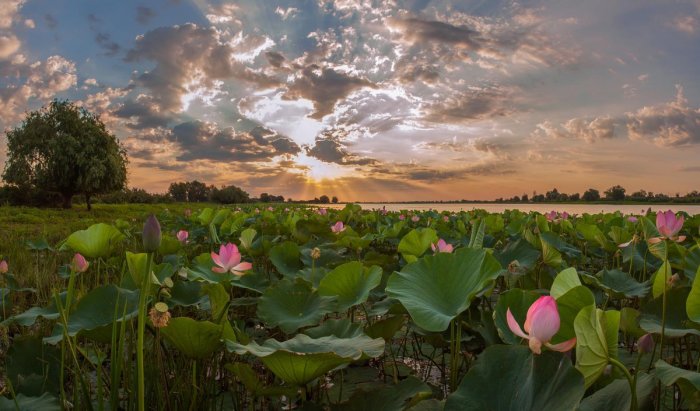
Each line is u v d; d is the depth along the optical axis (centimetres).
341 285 297
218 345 212
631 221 741
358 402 193
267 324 271
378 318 413
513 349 158
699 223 729
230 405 262
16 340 242
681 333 201
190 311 387
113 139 3912
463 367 300
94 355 263
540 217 739
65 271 495
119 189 3953
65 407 203
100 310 236
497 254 385
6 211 2359
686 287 229
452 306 226
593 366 148
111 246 387
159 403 223
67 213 2764
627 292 315
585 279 337
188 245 711
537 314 141
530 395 141
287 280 302
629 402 144
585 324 141
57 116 3766
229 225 752
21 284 495
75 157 3556
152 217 152
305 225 683
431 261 246
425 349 365
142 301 151
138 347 151
